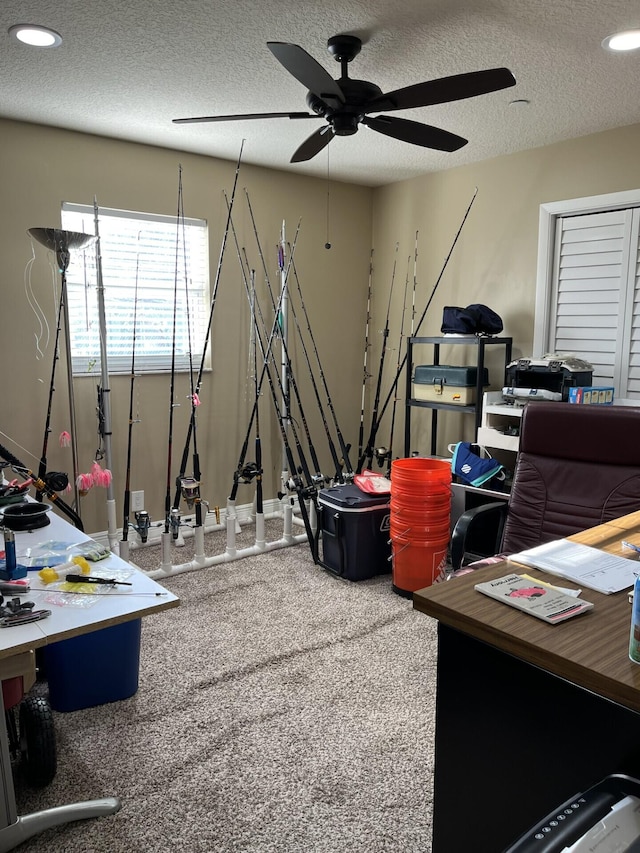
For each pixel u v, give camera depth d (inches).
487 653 45.4
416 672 93.5
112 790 69.5
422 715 83.0
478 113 121.3
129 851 61.5
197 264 154.7
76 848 61.8
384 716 82.9
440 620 47.4
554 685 41.4
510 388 136.6
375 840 62.9
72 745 76.9
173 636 104.3
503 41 91.7
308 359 177.3
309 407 179.3
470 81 80.1
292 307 171.6
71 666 82.5
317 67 74.2
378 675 92.7
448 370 149.7
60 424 136.6
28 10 81.6
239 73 102.7
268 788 69.9
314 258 174.9
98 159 135.6
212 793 69.2
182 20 84.7
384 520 127.8
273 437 172.6
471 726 47.0
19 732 73.1
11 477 130.1
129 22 85.1
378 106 89.0
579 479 95.3
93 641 83.0
